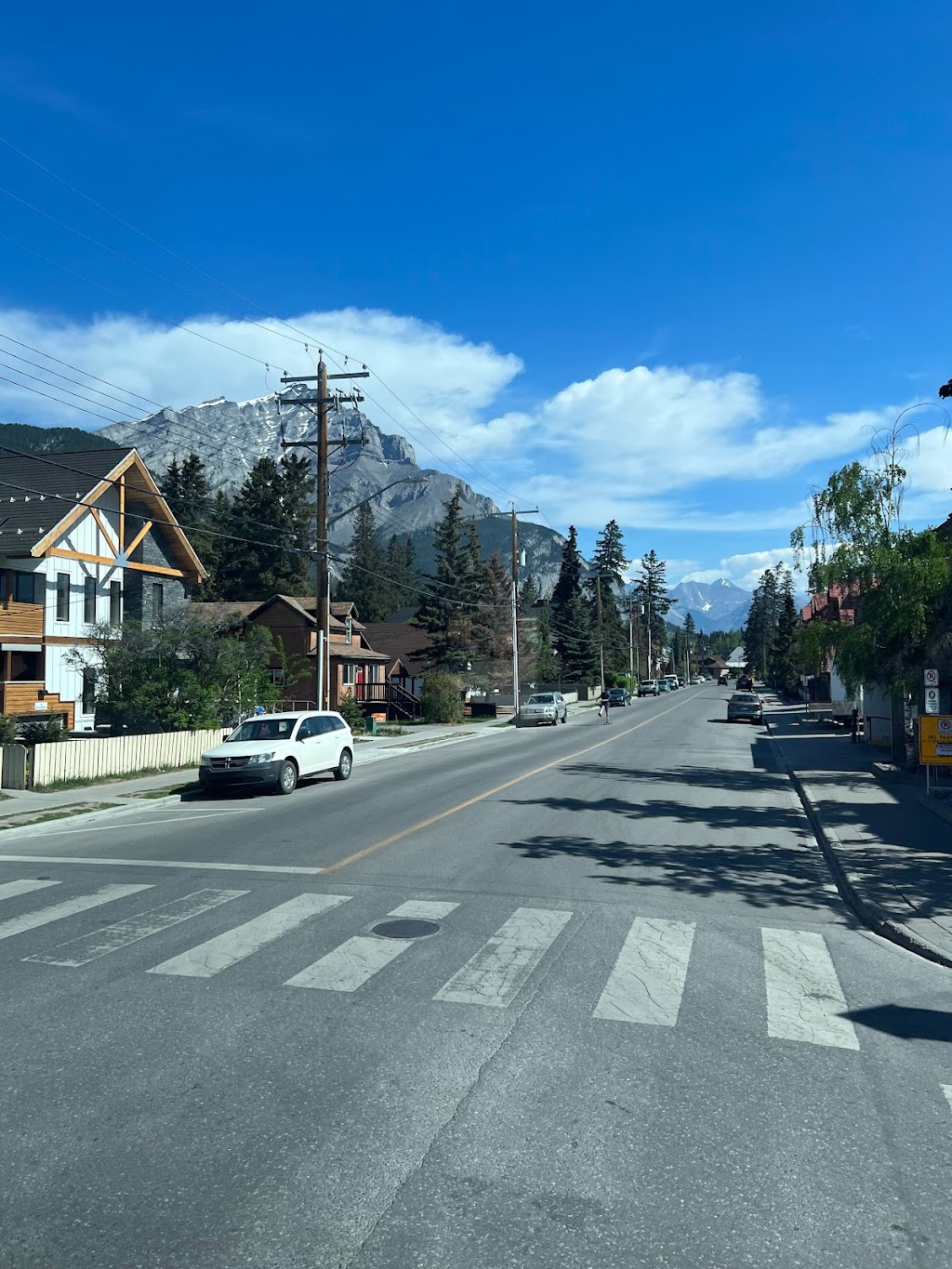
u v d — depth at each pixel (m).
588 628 94.94
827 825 14.83
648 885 10.89
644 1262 3.79
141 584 35.97
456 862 12.12
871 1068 5.78
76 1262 3.79
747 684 111.88
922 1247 3.92
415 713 53.78
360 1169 4.48
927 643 22.16
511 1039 6.12
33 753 20.11
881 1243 3.94
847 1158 4.64
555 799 18.22
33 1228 4.02
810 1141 4.82
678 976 7.55
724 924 9.27
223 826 15.51
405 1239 3.92
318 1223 4.04
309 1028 6.30
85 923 9.15
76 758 21.28
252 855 12.73
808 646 24.72
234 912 9.55
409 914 9.45
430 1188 4.31
